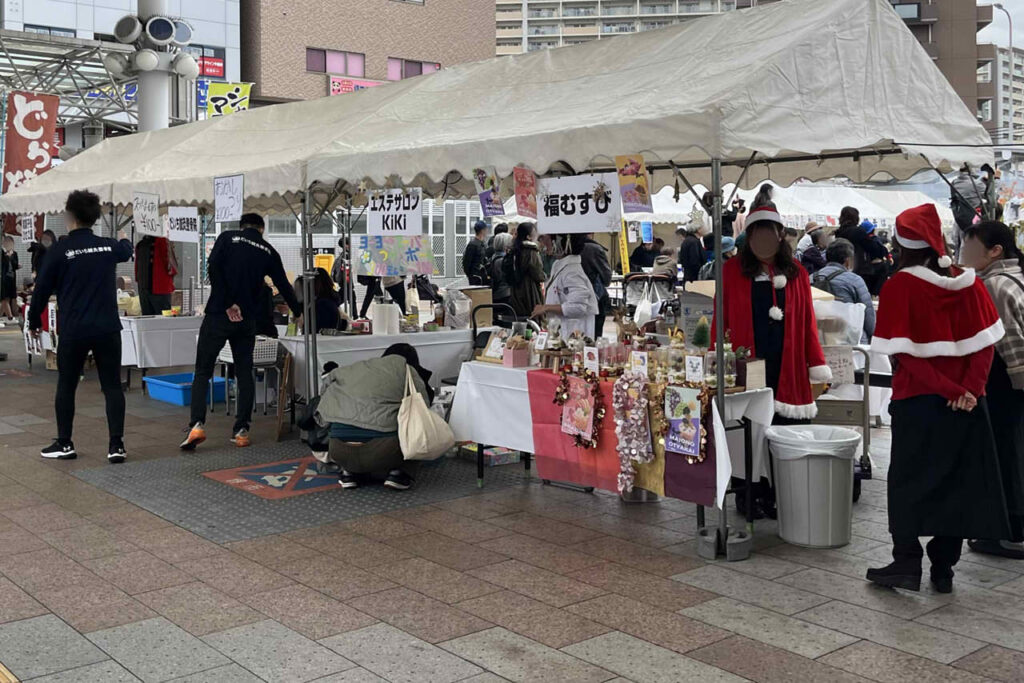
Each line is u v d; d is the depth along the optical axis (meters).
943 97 5.96
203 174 8.63
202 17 31.95
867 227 12.98
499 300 13.44
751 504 5.44
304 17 34.28
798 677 3.77
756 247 5.45
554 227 5.75
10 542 5.61
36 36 15.27
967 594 4.70
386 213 7.33
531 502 6.44
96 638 4.21
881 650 4.02
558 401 5.91
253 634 4.25
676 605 4.56
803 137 5.02
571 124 5.44
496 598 4.68
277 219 21.30
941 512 4.51
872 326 8.52
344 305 11.80
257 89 33.59
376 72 36.00
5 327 18.94
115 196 9.85
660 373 5.32
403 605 4.59
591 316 7.21
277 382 9.78
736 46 5.55
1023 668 3.84
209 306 8.13
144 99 16.06
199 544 5.57
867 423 6.69
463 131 6.50
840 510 5.37
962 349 4.39
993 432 4.93
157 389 10.79
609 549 5.44
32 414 9.85
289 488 6.83
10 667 3.91
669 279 12.77
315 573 5.06
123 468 7.46
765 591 4.74
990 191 6.49
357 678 3.80
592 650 4.05
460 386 6.76
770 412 5.34
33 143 14.80
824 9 5.40
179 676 3.82
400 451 6.59
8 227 14.67
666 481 5.36
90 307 7.49
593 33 158.25
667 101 5.12
